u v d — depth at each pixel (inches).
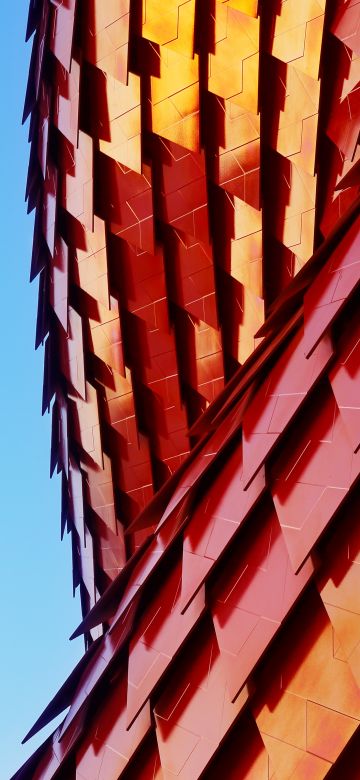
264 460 560.7
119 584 756.6
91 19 839.7
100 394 1057.5
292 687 516.4
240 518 577.6
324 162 765.9
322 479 526.9
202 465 650.8
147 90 824.3
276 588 538.9
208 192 832.3
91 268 968.9
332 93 733.3
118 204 900.6
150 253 904.3
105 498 1128.8
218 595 581.9
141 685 613.9
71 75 870.4
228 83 767.7
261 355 653.9
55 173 963.3
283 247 820.0
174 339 943.0
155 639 627.8
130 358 991.6
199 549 602.2
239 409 635.5
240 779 529.3
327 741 487.2
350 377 527.8
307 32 716.7
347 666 494.6
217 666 576.4
